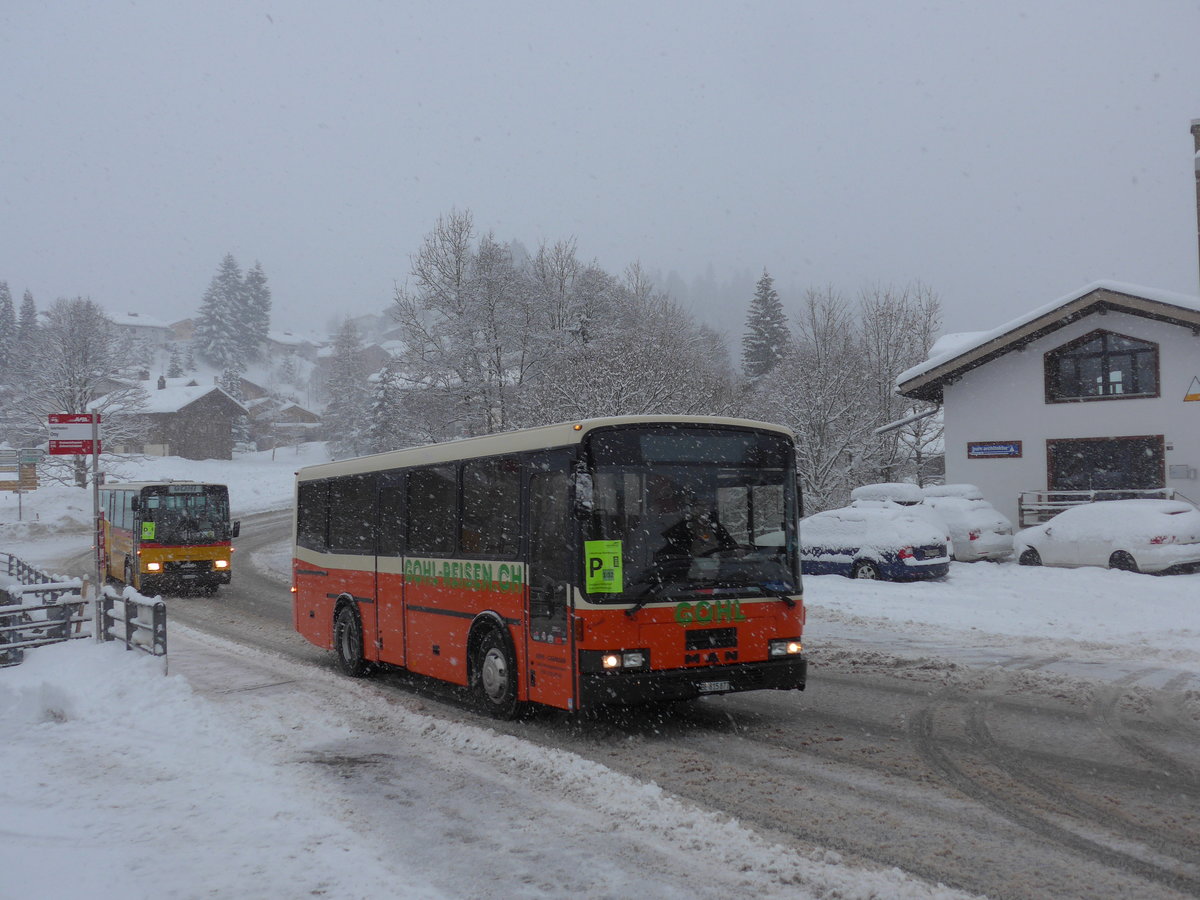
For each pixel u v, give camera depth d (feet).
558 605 27.53
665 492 27.89
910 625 49.14
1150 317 80.64
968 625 48.55
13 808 21.59
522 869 17.38
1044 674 35.63
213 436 274.77
